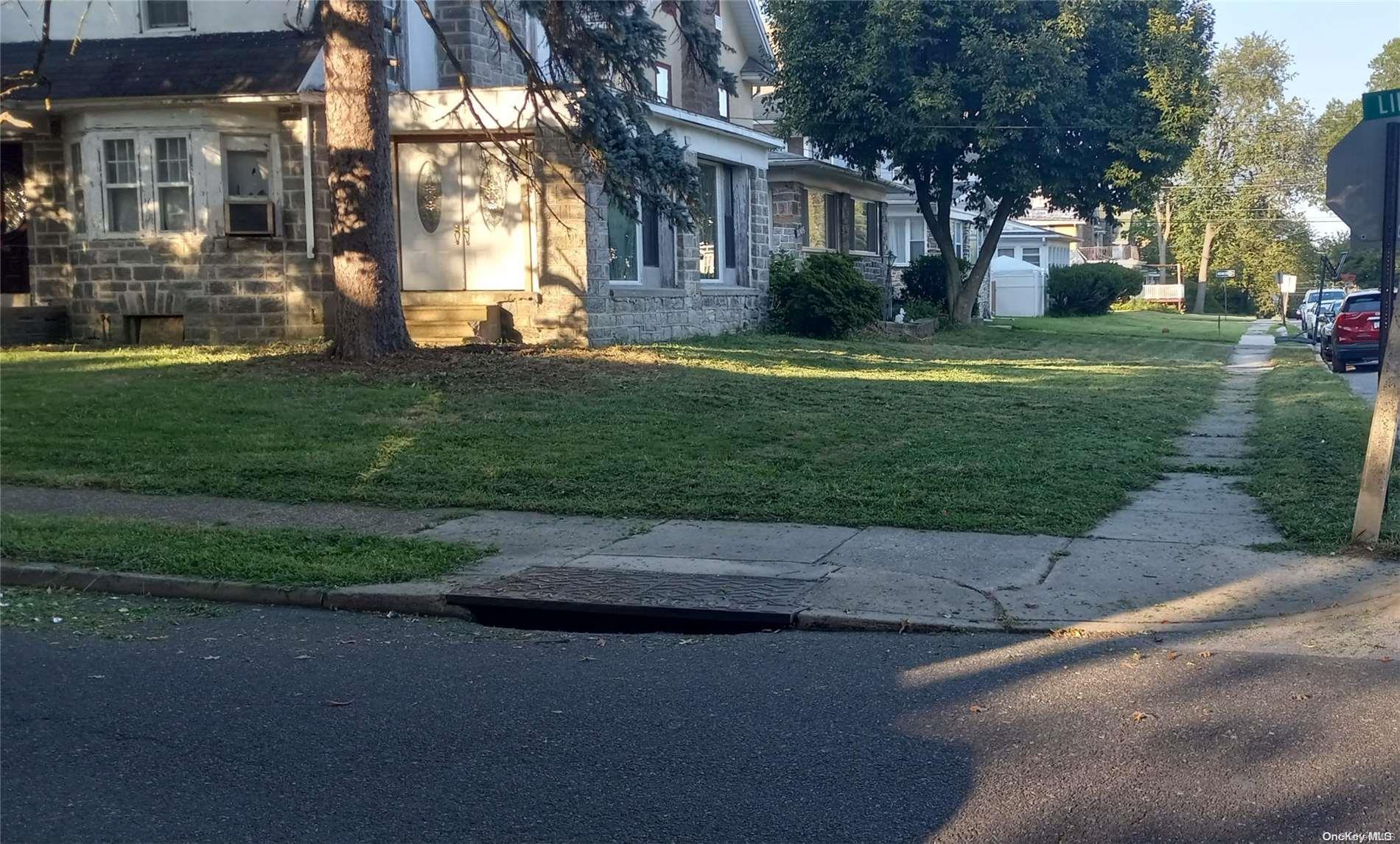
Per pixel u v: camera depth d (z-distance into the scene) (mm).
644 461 11727
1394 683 6023
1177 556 8594
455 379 15242
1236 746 5203
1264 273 69812
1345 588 7695
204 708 6004
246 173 19719
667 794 4871
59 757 5379
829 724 5625
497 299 18969
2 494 10930
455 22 21219
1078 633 7074
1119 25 28938
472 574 8453
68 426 13062
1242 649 6691
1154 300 67688
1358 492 10109
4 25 20594
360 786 5020
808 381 16594
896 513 9898
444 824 4637
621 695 6129
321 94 18922
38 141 20078
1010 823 4516
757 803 4766
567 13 14570
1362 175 8688
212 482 11188
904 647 6914
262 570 8422
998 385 17812
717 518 10055
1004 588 7938
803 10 29391
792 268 25578
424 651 7016
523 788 4969
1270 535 9102
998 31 28359
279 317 19609
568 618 7797
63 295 20359
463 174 19172
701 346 20000
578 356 17203
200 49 19766
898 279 39312
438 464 11672
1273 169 66250
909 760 5152
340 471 11484
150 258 19609
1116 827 4461
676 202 16594
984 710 5758
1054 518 9719
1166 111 29266
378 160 16203
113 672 6605
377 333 16375
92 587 8383
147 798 4934
